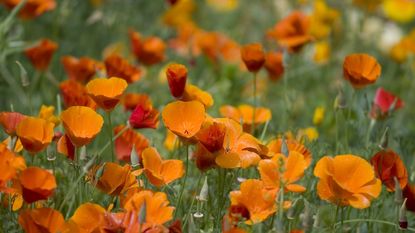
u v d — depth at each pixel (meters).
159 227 2.65
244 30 7.93
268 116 3.95
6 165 2.69
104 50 6.66
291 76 6.39
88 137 2.96
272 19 8.12
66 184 3.49
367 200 2.88
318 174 2.92
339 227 3.28
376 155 3.17
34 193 2.71
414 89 6.53
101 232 2.66
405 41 6.45
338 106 3.82
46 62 4.79
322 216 3.49
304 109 5.89
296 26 4.99
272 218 3.12
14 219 3.14
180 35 6.59
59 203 3.43
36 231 2.68
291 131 4.18
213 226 3.21
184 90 3.33
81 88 3.70
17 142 3.18
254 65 3.83
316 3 6.88
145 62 4.96
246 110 3.96
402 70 6.98
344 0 7.42
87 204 2.73
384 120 4.04
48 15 6.51
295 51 5.06
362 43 7.41
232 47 6.26
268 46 7.62
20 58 5.91
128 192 2.99
